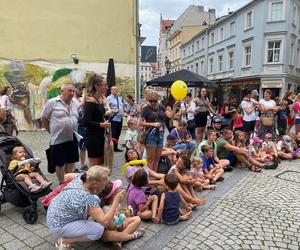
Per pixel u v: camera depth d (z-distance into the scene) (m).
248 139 8.20
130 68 13.28
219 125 9.09
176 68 51.31
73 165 4.86
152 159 5.18
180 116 8.22
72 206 2.95
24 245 3.36
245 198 4.86
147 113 5.06
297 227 3.89
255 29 25.17
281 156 7.65
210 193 5.08
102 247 3.34
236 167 6.79
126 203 4.39
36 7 12.01
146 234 3.65
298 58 26.77
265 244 3.45
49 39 12.27
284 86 24.16
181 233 3.68
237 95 28.53
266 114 8.26
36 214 3.82
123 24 13.05
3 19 11.66
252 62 25.88
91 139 4.51
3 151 4.27
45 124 4.53
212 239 3.54
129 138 6.79
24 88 12.04
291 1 23.42
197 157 5.47
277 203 4.67
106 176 3.02
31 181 3.93
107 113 5.93
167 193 3.96
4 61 11.78
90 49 12.80
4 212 4.18
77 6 12.50
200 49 37.72
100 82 4.43
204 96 8.57
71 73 12.63
